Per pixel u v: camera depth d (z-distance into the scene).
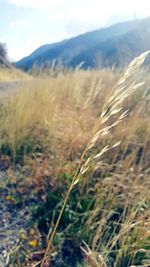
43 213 2.82
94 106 5.02
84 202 2.89
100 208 2.77
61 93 5.64
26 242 2.49
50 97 4.78
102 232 2.54
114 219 2.82
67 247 2.51
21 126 3.89
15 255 2.33
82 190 2.99
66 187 3.05
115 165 3.34
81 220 2.72
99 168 3.27
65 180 3.12
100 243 2.46
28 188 3.11
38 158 3.63
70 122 4.26
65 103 5.26
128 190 2.99
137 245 2.40
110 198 2.87
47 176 3.23
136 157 3.59
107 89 5.39
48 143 3.84
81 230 2.60
